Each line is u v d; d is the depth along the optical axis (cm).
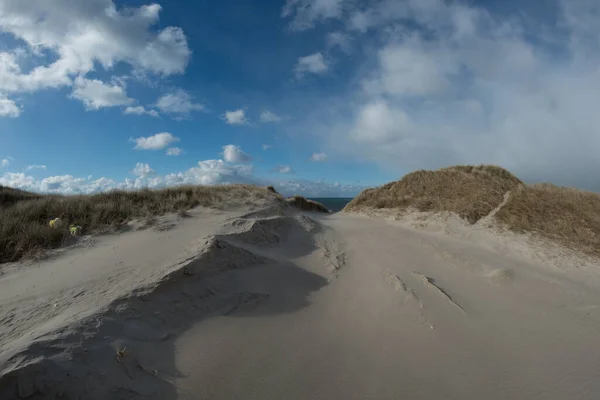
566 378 406
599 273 855
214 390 334
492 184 1650
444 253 947
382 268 795
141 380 320
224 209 1148
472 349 459
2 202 1459
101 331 355
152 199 1171
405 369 400
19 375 255
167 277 494
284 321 504
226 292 547
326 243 1034
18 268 586
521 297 682
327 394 345
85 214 914
